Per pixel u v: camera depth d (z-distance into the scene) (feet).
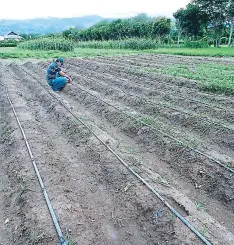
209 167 24.12
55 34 234.79
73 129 32.86
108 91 48.39
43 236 16.76
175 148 27.25
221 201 21.57
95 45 168.25
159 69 66.59
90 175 24.48
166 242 17.01
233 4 162.61
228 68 68.80
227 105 39.81
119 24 201.46
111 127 34.88
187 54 117.39
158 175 23.57
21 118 35.53
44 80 58.90
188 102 40.37
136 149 29.27
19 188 21.66
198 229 17.52
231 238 17.25
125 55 112.06
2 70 75.25
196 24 180.24
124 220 19.21
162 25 188.24
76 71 72.64
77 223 18.29
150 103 39.93
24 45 156.66
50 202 19.76
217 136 30.25
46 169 23.94
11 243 17.42
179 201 20.06
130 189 21.43
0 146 30.25
